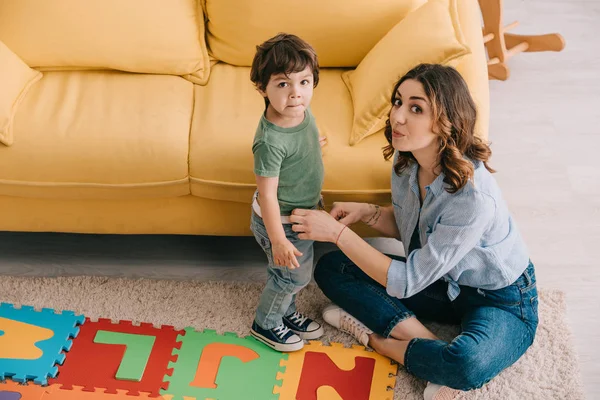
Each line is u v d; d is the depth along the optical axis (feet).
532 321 6.60
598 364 6.88
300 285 6.61
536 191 8.53
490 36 9.42
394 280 6.25
